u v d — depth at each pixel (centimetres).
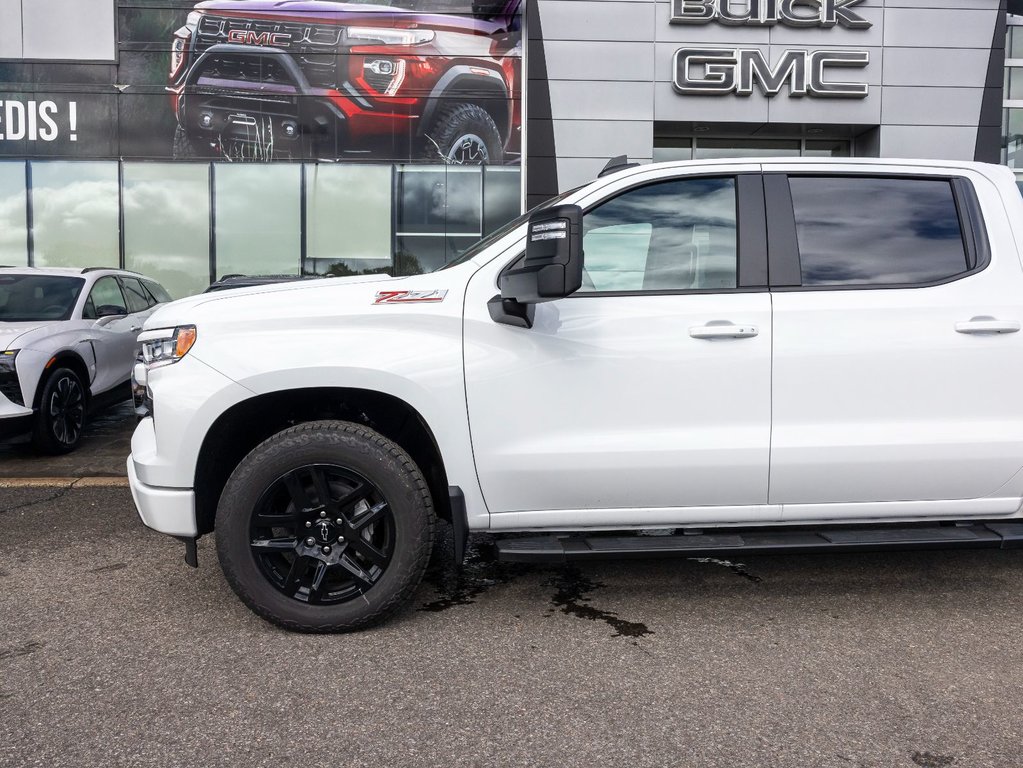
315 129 1351
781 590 354
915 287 313
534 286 268
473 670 275
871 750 226
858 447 306
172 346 300
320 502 299
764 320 305
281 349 295
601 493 307
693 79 1320
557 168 1346
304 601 302
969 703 253
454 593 351
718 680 268
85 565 388
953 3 1318
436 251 1373
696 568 383
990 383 310
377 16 1333
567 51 1326
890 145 1340
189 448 296
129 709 249
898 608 333
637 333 303
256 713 247
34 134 1342
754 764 219
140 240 1366
